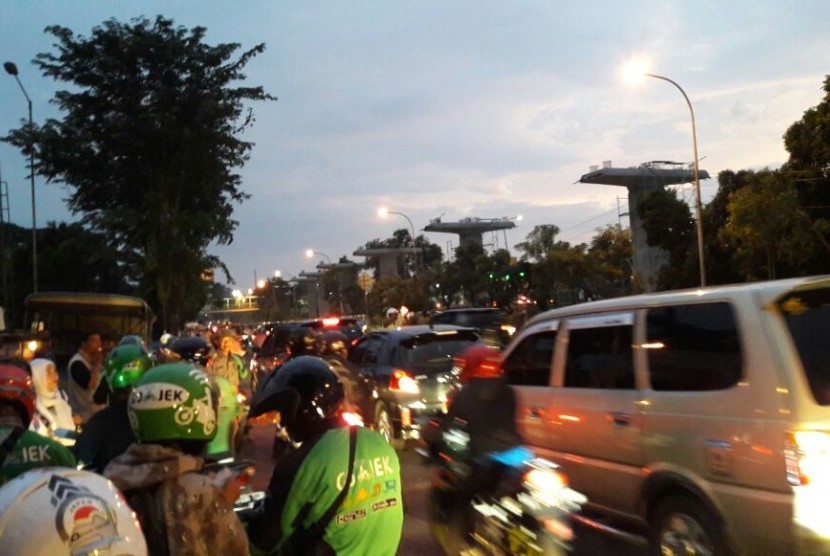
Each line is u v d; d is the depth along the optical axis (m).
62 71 43.34
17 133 43.38
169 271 43.78
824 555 4.68
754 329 5.21
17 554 1.82
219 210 46.25
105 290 60.62
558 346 7.17
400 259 95.00
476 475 5.44
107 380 4.75
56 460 3.40
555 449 6.96
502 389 5.61
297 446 3.34
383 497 3.21
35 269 41.50
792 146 32.50
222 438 5.50
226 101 44.41
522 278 24.81
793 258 33.41
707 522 5.39
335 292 89.75
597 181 68.62
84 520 1.87
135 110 43.25
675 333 5.92
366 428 3.35
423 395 11.61
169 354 7.71
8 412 3.56
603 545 6.60
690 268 44.53
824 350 5.05
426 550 7.22
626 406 6.16
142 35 43.53
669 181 68.56
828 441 4.74
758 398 5.07
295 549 3.19
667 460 5.70
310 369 3.33
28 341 10.91
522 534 5.03
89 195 45.50
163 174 44.06
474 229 99.00
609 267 59.22
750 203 33.31
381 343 12.63
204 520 2.60
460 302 66.62
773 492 4.91
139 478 2.57
